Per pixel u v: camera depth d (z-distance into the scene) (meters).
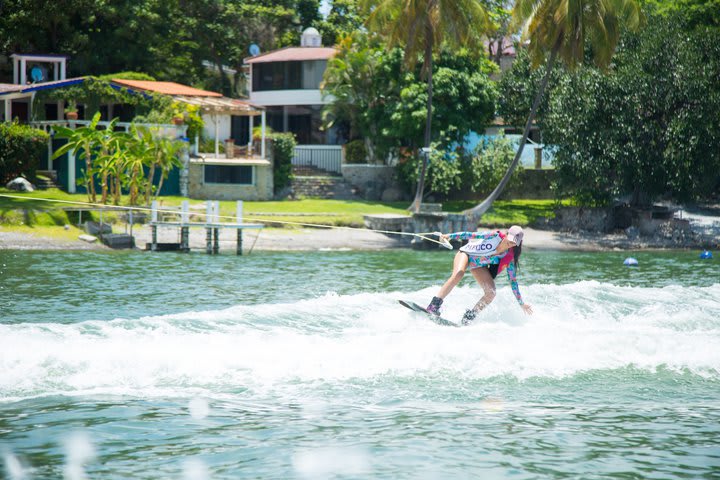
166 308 32.16
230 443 14.72
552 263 62.31
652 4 111.25
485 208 84.50
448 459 14.02
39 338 20.42
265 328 22.86
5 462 13.48
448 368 20.42
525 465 13.80
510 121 109.44
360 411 16.95
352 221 84.44
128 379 18.61
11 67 120.56
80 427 15.41
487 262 26.17
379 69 103.31
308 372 19.55
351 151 109.06
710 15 105.31
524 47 106.12
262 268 52.62
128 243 65.62
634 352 22.69
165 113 92.19
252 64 123.00
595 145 88.06
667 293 32.97
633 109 86.19
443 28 83.88
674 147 84.56
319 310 25.86
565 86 90.44
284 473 13.22
